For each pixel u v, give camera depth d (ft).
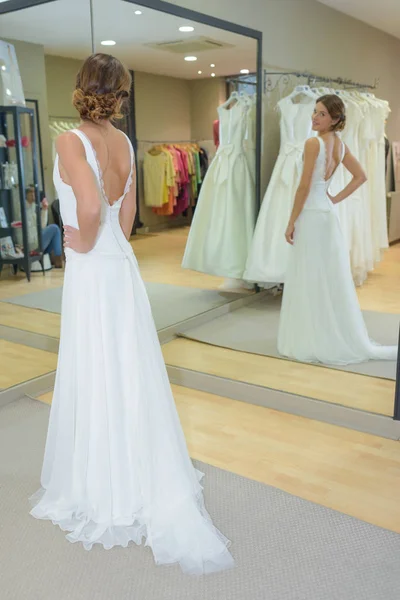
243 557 5.26
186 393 9.15
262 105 12.09
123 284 5.40
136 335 5.44
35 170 10.25
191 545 5.25
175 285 11.50
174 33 10.46
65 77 9.89
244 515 5.90
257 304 12.07
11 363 10.41
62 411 5.68
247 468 6.82
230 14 11.39
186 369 9.50
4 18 9.98
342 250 9.37
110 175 5.22
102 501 5.58
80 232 4.98
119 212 5.57
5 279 10.85
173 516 5.46
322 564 5.15
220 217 11.85
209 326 11.55
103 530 5.53
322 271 9.39
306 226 9.32
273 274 11.73
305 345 9.71
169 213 11.27
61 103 9.88
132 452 5.54
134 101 10.24
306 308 9.60
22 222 10.40
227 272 11.86
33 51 9.94
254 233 11.98
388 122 9.57
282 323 10.05
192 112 11.16
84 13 9.72
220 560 5.16
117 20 9.91
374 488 6.37
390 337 9.27
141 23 10.06
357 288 9.84
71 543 5.50
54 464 5.89
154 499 5.53
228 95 11.51
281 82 11.69
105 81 4.95
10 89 10.17
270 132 12.39
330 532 5.60
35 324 10.93
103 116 5.08
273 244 11.76
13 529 5.73
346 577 4.98
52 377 9.53
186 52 10.73
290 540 5.49
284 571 5.07
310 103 11.10
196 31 10.75
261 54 11.85
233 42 11.34
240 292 12.10
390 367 9.23
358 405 8.18
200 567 5.08
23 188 10.36
